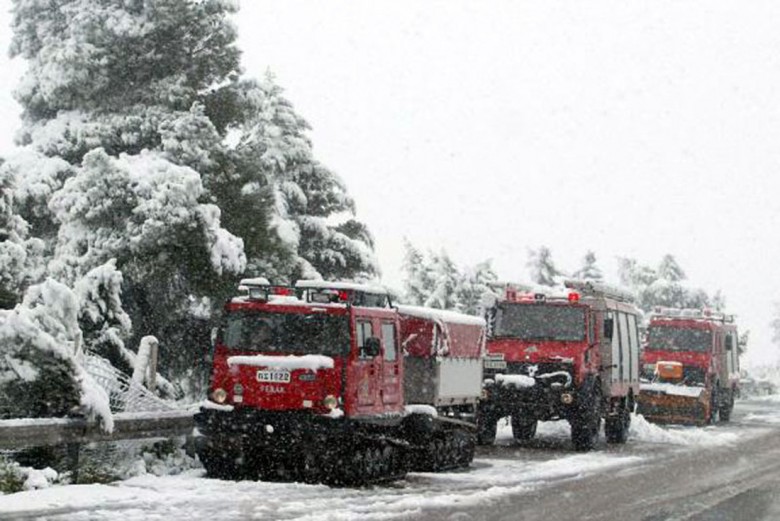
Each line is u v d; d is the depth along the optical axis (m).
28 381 14.63
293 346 16.09
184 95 26.02
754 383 73.62
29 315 15.46
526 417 25.78
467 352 20.98
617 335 28.45
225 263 22.66
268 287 16.50
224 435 15.86
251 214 25.08
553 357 25.64
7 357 14.61
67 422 14.30
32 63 26.20
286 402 15.83
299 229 30.02
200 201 24.11
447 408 20.12
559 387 25.39
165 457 16.77
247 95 27.28
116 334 20.11
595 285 27.22
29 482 13.64
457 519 13.11
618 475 19.72
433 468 19.17
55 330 15.69
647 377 38.72
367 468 16.45
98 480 14.84
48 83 25.31
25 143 26.22
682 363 38.16
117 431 15.30
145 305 24.08
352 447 15.99
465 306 50.72
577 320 26.02
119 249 22.03
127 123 25.42
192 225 22.11
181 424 16.86
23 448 14.54
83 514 11.91
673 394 37.22
